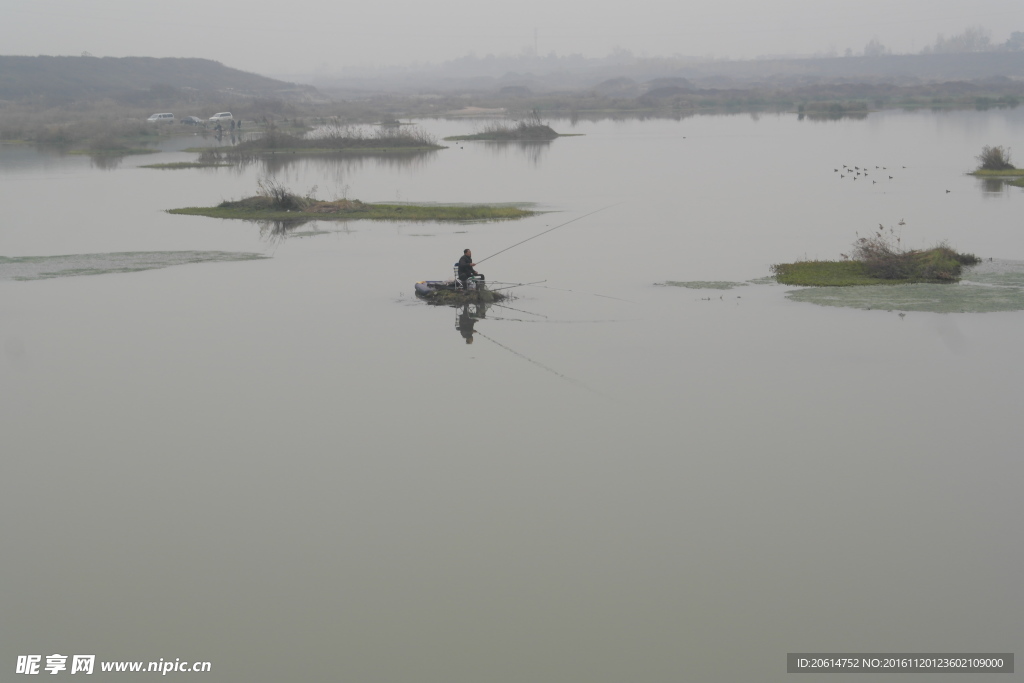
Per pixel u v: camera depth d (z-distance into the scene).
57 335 24.25
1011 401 18.28
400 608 11.98
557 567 12.81
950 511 14.08
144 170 72.19
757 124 123.50
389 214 46.03
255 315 26.09
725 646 11.09
